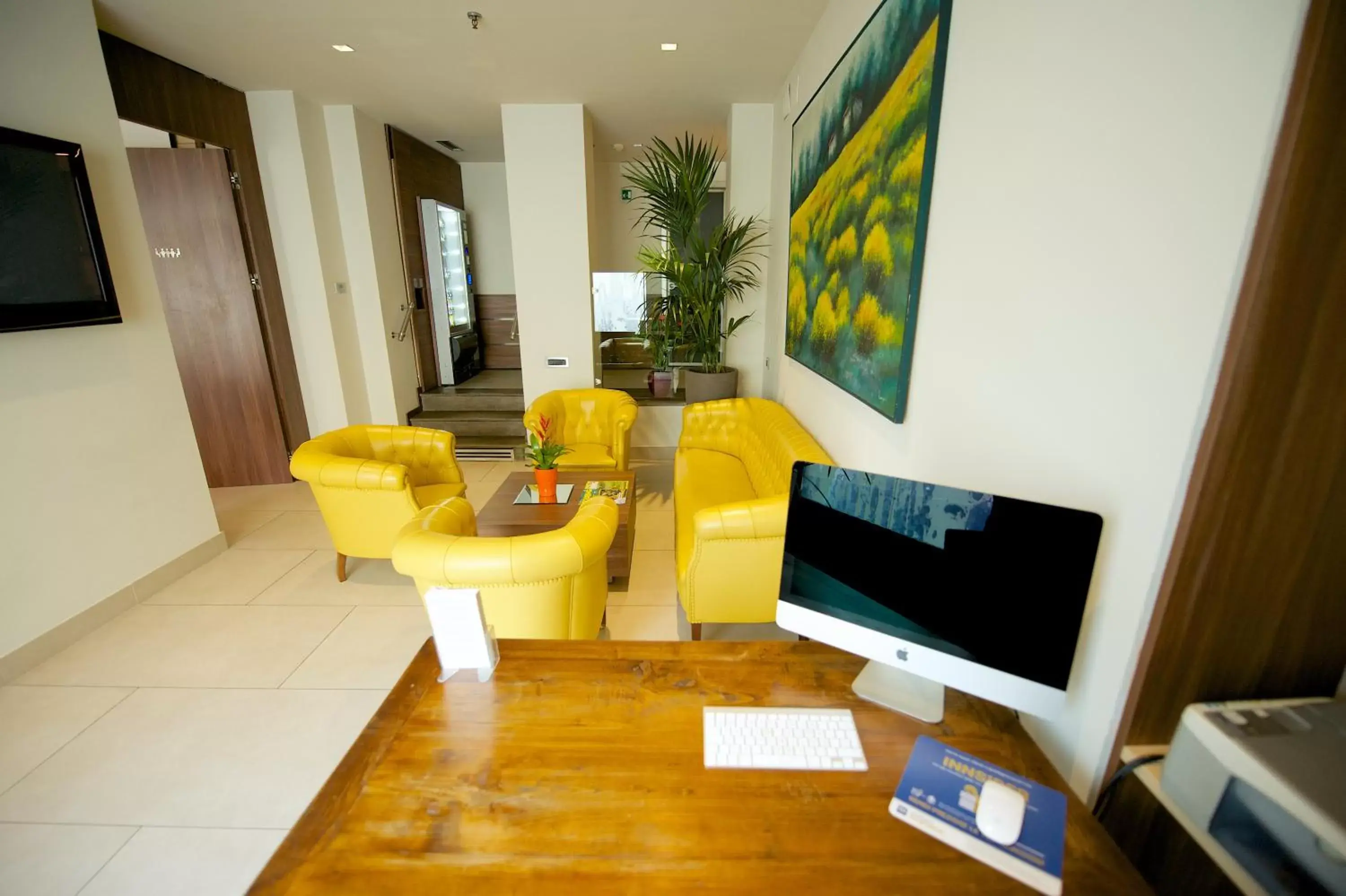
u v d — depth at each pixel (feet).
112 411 8.70
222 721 6.54
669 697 3.70
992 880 2.56
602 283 20.07
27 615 7.48
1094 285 3.17
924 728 3.43
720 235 13.91
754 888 2.54
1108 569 3.11
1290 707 2.69
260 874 2.63
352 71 11.99
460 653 3.85
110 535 8.64
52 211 7.63
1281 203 2.16
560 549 5.49
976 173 4.48
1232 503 2.52
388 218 16.30
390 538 9.23
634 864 2.64
